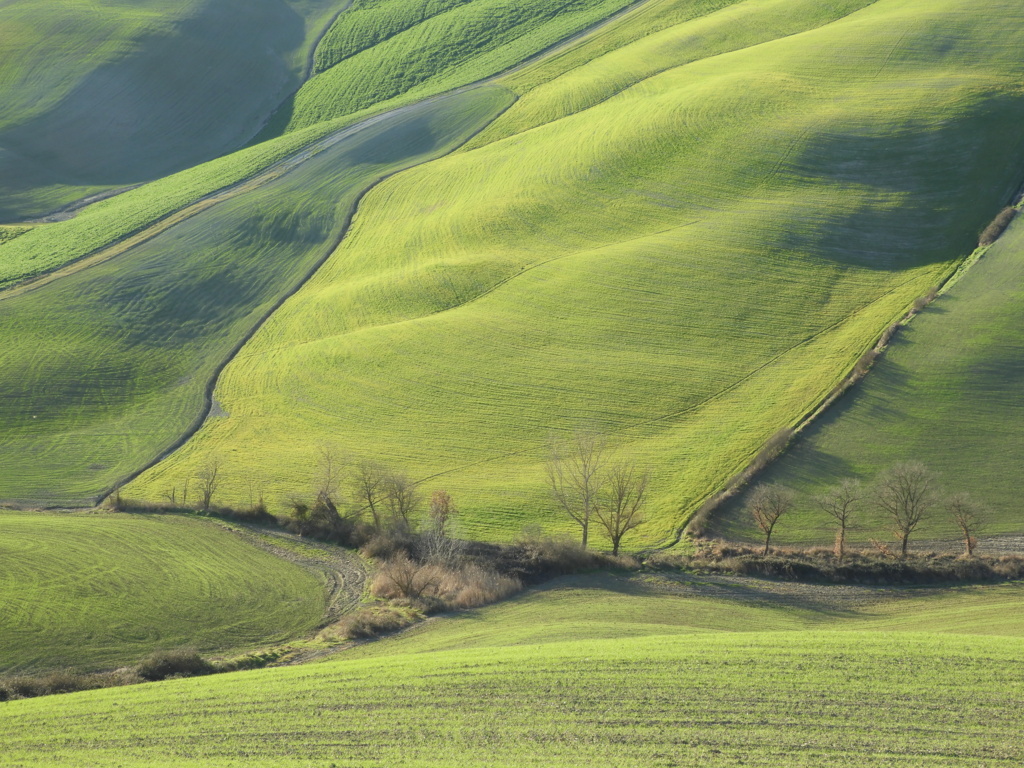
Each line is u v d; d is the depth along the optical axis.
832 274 78.44
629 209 94.75
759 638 29.19
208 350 84.25
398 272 92.50
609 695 24.53
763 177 94.56
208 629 37.50
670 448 59.22
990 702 23.22
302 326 86.12
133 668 32.75
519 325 77.81
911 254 80.44
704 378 67.12
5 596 39.66
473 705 24.39
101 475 63.84
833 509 48.62
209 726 24.11
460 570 43.75
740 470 55.31
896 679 24.77
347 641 35.81
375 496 54.81
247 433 68.75
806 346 69.19
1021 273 73.56
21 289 94.25
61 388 76.75
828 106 104.62
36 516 55.00
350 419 68.50
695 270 80.94
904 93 104.50
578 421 64.00
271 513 54.38
